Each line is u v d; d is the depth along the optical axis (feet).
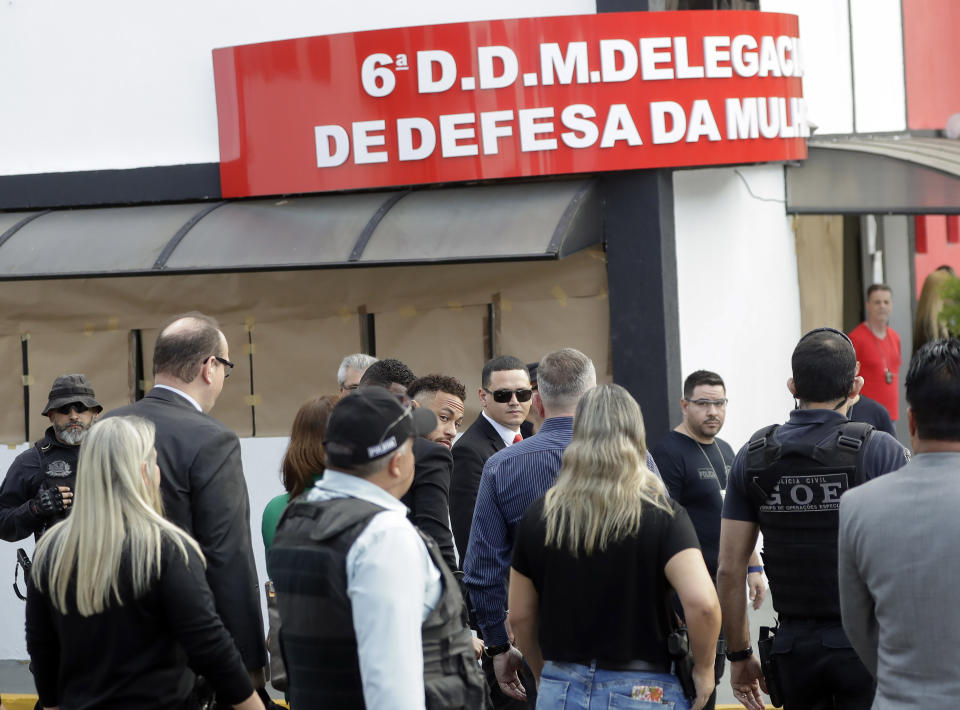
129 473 11.89
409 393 18.20
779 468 14.12
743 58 26.45
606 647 12.67
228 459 14.71
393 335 28.35
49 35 29.71
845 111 38.55
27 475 21.39
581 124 25.48
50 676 12.61
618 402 13.03
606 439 12.87
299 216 26.99
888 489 10.84
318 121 26.63
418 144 25.90
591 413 13.00
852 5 38.75
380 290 28.37
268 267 25.67
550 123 25.49
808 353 14.34
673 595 13.20
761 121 26.89
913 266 46.01
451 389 18.26
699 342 28.35
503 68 25.45
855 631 11.26
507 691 15.89
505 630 15.60
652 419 26.21
